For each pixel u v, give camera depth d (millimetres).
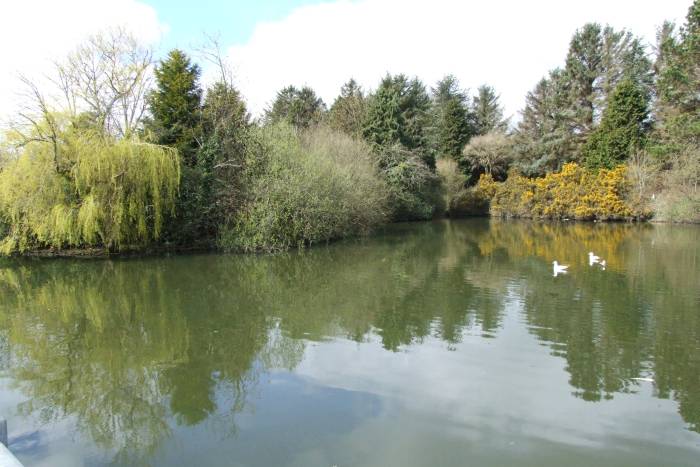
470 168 47875
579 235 26828
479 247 22172
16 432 5766
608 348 8258
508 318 10133
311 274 15445
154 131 22266
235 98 24672
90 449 5367
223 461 5031
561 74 46719
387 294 12516
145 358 8117
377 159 31938
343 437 5445
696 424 5695
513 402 6281
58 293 12945
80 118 17969
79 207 16953
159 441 5477
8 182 16500
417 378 7062
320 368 7516
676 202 32375
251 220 19781
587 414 5945
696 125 30250
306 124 44688
